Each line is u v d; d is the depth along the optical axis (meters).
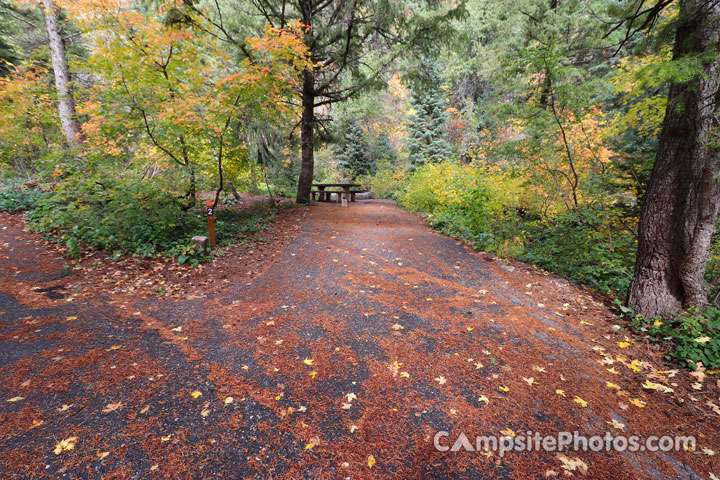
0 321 3.31
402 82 11.15
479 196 7.90
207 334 3.29
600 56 12.41
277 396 2.43
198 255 5.55
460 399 2.45
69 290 4.18
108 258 5.32
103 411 2.22
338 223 8.80
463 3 8.99
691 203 3.37
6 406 2.22
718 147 3.00
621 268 4.91
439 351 3.07
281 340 3.20
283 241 6.86
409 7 10.34
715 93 2.99
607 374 2.82
